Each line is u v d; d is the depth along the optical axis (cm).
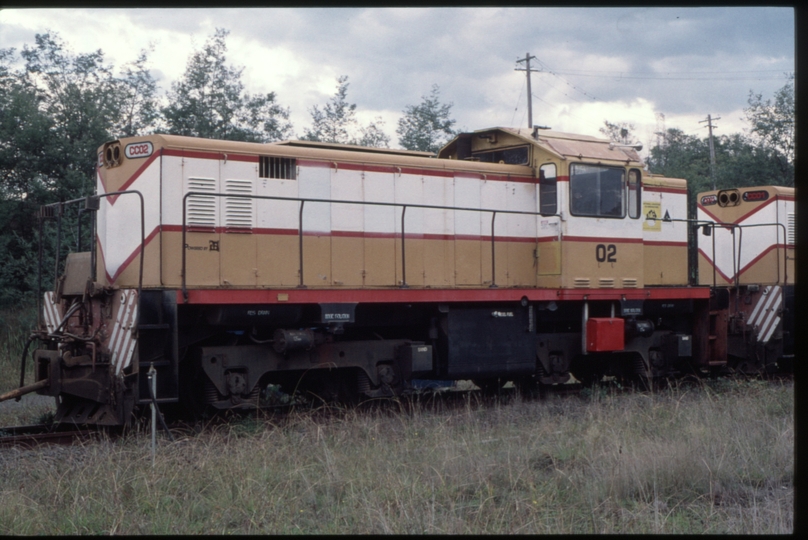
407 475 705
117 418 922
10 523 575
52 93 2342
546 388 1353
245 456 760
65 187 2095
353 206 1146
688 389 1302
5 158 2130
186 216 1003
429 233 1214
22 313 1906
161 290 943
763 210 1698
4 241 2006
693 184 3400
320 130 2642
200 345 1036
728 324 1595
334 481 686
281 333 1026
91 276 970
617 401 1124
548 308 1285
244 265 1047
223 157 1040
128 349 923
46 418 1055
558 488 695
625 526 582
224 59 2467
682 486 699
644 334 1370
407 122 2914
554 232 1277
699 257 1797
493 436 888
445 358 1193
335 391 1130
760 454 790
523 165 1324
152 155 997
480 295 1190
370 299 1091
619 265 1336
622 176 1353
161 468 709
